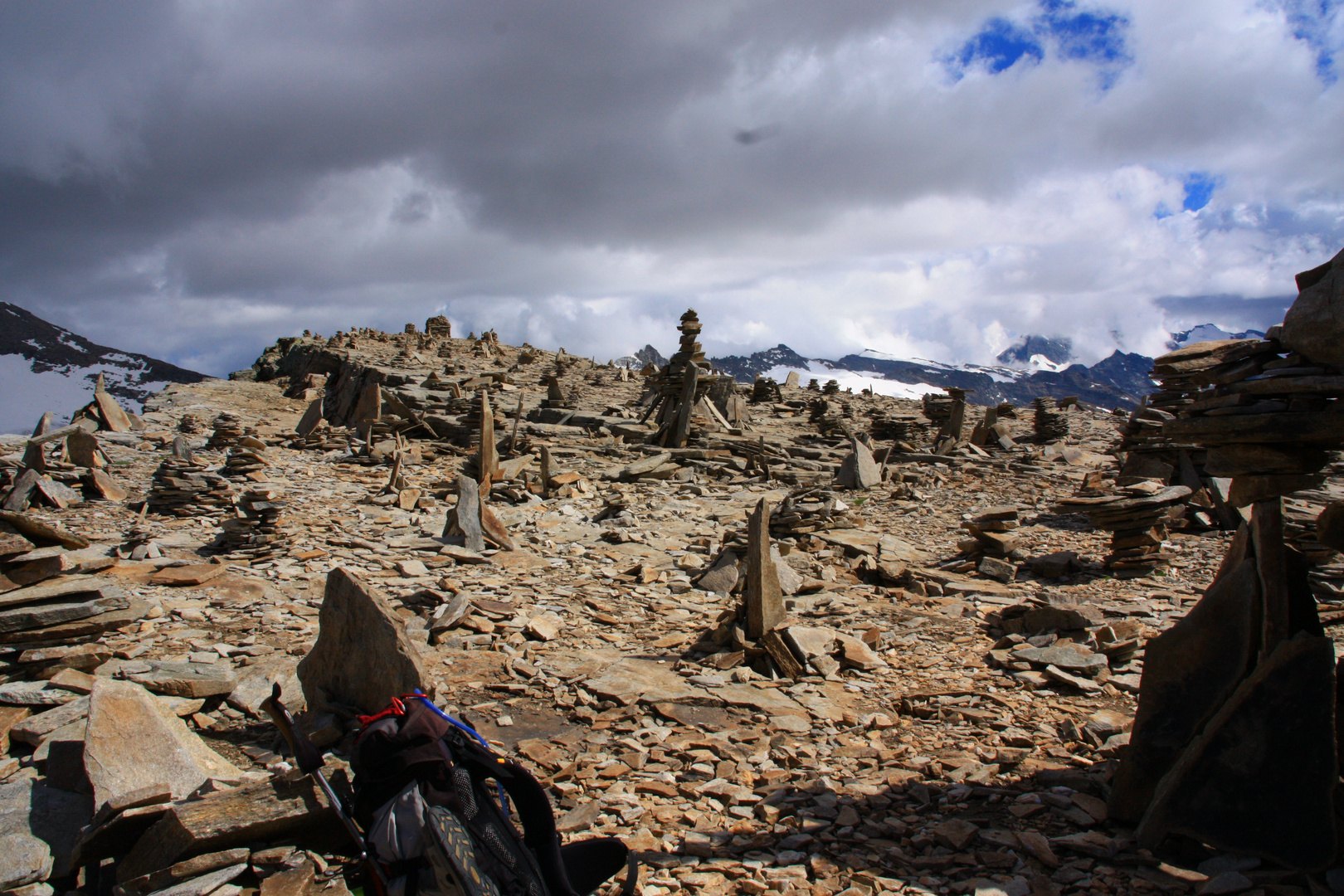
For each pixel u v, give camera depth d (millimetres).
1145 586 10852
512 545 12750
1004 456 25344
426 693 5430
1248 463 4207
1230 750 4125
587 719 6406
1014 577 11586
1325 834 3840
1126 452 16203
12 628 6160
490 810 2861
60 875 3781
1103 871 4070
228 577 9773
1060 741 5969
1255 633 4273
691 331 27406
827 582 10930
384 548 11992
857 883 3990
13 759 4855
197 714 5883
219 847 3670
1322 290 3822
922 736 6160
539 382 46469
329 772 4859
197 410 37875
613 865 3273
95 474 16375
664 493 19391
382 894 2797
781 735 6129
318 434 27375
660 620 9359
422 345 61656
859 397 48844
